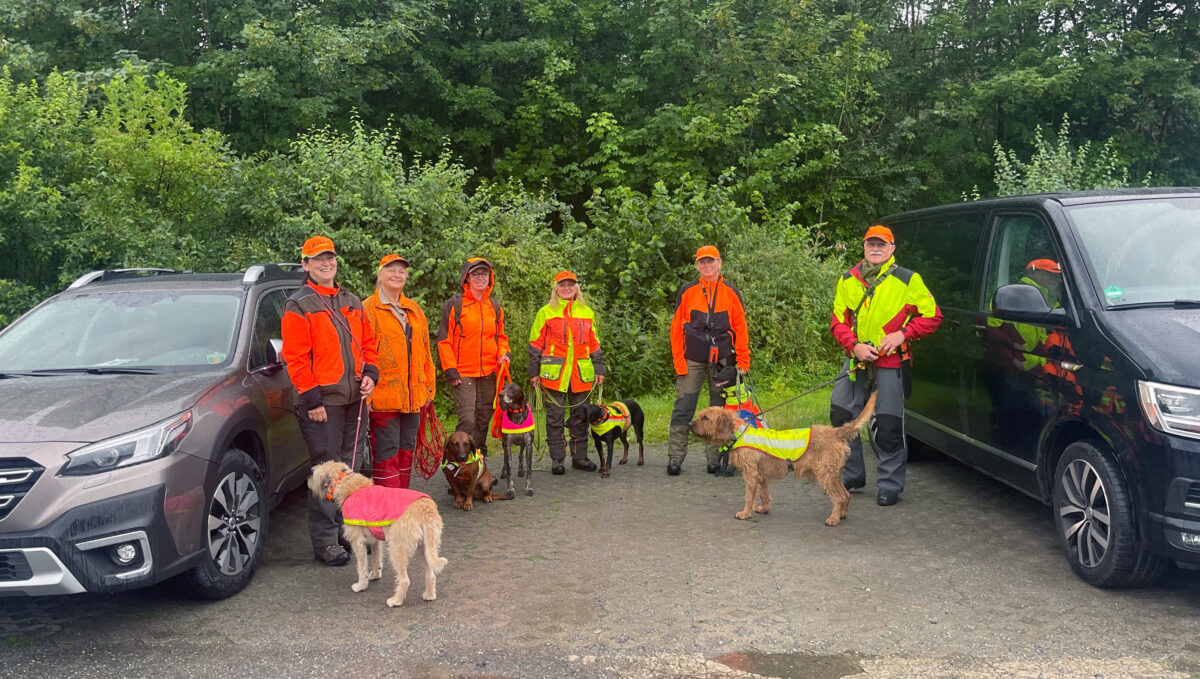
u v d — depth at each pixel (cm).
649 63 1994
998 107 2067
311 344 514
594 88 2045
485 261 703
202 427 450
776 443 598
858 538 559
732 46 1905
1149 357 431
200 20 1808
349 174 998
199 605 457
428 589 459
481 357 707
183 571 434
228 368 513
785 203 1962
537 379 773
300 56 1702
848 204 2080
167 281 603
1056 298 517
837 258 1443
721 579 484
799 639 400
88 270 913
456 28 2092
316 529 521
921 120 2147
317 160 1012
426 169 1091
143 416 432
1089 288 490
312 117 1666
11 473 390
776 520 607
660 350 1081
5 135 909
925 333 607
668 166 1841
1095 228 522
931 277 715
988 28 2089
